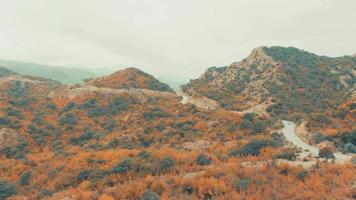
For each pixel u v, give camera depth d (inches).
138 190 1242.6
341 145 2188.7
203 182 1193.4
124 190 1280.8
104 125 3644.2
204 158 1674.5
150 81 5565.9
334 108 3902.6
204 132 2721.5
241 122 2815.0
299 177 1182.3
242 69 6166.3
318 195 979.3
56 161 2215.8
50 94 4921.3
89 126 3614.7
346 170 1200.2
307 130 2664.9
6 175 2170.3
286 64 5664.4
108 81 5246.1
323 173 1189.1
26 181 1899.6
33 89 5364.2
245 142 2126.0
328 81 5128.0
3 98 4266.7
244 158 1727.4
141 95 4840.1
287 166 1273.4
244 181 1167.0
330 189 1026.7
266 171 1273.4
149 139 2714.1
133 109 4242.1
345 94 4699.8
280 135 2571.4
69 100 4586.6
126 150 2170.3
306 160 1603.1
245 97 4682.6
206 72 7204.7
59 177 1796.3
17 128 3314.5
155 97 4884.4
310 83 4977.9
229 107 4215.1
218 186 1150.3
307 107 3973.9
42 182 1825.8
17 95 4820.4
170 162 1611.7
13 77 5925.2
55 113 4163.4
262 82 5187.0
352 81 5132.9
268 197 1036.5
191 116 3280.0
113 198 1210.6
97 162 1950.1
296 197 992.2
